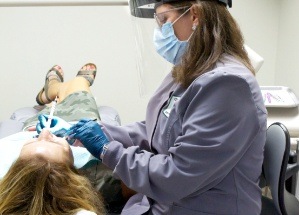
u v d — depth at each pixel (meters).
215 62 1.01
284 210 1.19
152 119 1.22
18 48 2.52
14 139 1.34
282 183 1.15
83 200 0.85
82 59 2.59
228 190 1.02
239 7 2.55
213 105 0.93
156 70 1.37
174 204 1.07
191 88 0.99
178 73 1.08
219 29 1.02
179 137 0.99
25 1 1.46
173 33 1.10
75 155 1.26
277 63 2.62
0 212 0.78
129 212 1.21
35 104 2.62
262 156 1.07
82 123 1.14
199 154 0.94
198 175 0.95
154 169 1.01
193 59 1.03
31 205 0.78
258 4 2.55
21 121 1.98
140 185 1.04
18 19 2.45
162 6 1.09
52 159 0.92
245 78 0.96
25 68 2.56
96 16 2.50
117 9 2.48
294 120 1.63
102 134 1.13
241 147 0.95
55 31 2.51
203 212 1.04
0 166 1.17
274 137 1.21
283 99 1.68
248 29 2.60
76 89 1.94
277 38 2.61
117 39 2.55
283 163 1.14
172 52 1.14
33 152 0.93
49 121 1.30
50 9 2.45
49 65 2.58
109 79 2.64
